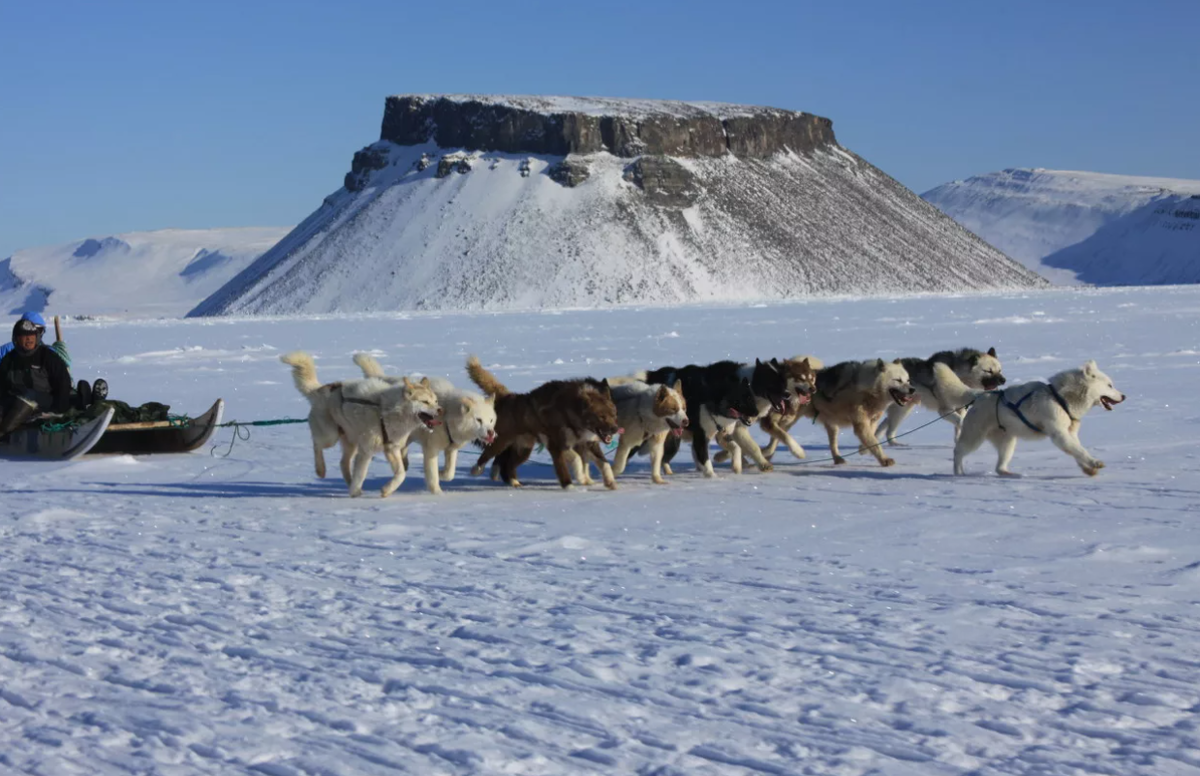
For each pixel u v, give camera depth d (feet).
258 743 15.35
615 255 545.85
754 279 545.85
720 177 622.95
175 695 17.39
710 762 14.61
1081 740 15.24
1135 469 39.50
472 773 14.30
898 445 50.39
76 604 23.08
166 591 24.21
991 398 39.86
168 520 33.73
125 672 18.49
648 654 19.15
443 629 20.94
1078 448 38.27
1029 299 259.80
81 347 148.87
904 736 15.44
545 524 32.45
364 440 38.14
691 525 31.81
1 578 25.67
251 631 20.89
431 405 37.11
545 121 632.79
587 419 38.50
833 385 44.06
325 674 18.29
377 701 17.01
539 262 539.29
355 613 22.21
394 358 115.96
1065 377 38.55
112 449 51.98
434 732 15.75
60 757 14.92
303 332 184.65
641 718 16.20
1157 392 63.16
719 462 47.01
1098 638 19.63
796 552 27.63
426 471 39.27
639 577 25.13
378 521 33.40
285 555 28.19
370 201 617.62
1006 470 40.06
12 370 50.29
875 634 20.11
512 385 81.82
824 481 39.99
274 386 84.69
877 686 17.37
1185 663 18.25
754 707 16.57
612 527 31.76
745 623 21.01
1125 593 22.76
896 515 32.40
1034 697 16.85
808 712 16.34
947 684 17.43
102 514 35.01
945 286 566.36
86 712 16.65
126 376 97.66
